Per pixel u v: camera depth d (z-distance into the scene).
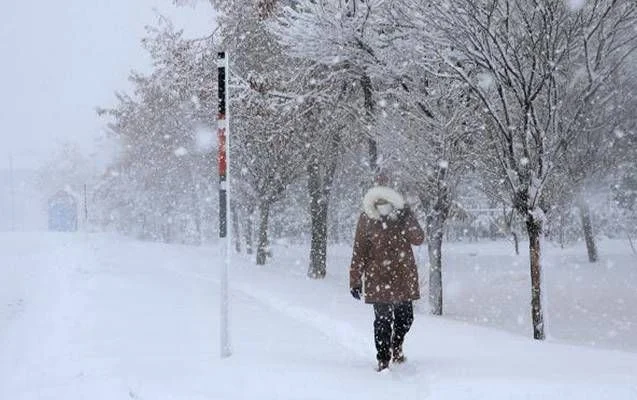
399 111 15.31
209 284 16.17
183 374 6.32
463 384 5.70
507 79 11.12
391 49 14.98
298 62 20.02
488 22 10.83
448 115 14.84
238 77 19.33
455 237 49.34
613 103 14.62
